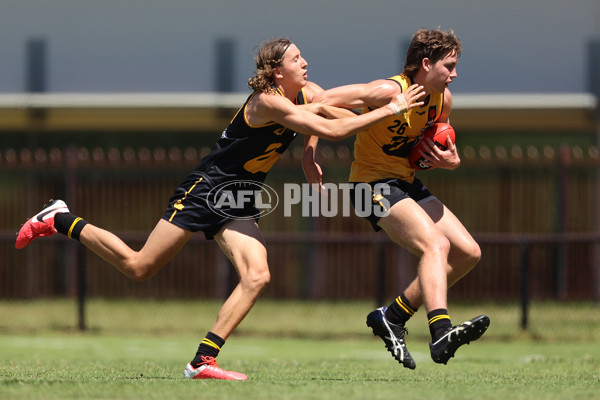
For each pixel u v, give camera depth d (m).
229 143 20.44
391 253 50.28
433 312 19.77
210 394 16.80
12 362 27.50
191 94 61.97
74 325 46.41
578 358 32.59
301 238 44.25
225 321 20.36
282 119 19.94
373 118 20.05
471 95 61.12
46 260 52.78
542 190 51.75
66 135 61.31
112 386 17.95
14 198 55.47
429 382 20.09
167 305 50.94
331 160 48.03
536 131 59.78
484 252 49.84
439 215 21.56
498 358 33.72
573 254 49.53
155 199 52.41
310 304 50.56
